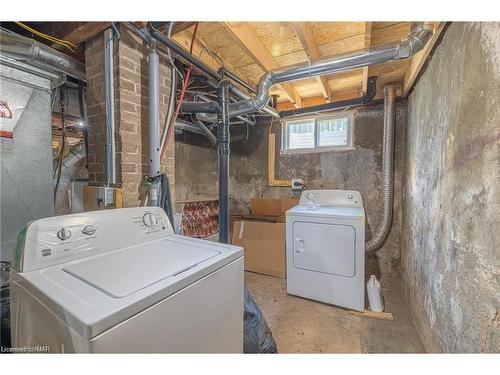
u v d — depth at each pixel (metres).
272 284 2.72
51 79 1.38
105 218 1.07
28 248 0.82
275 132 3.67
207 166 4.18
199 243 1.18
